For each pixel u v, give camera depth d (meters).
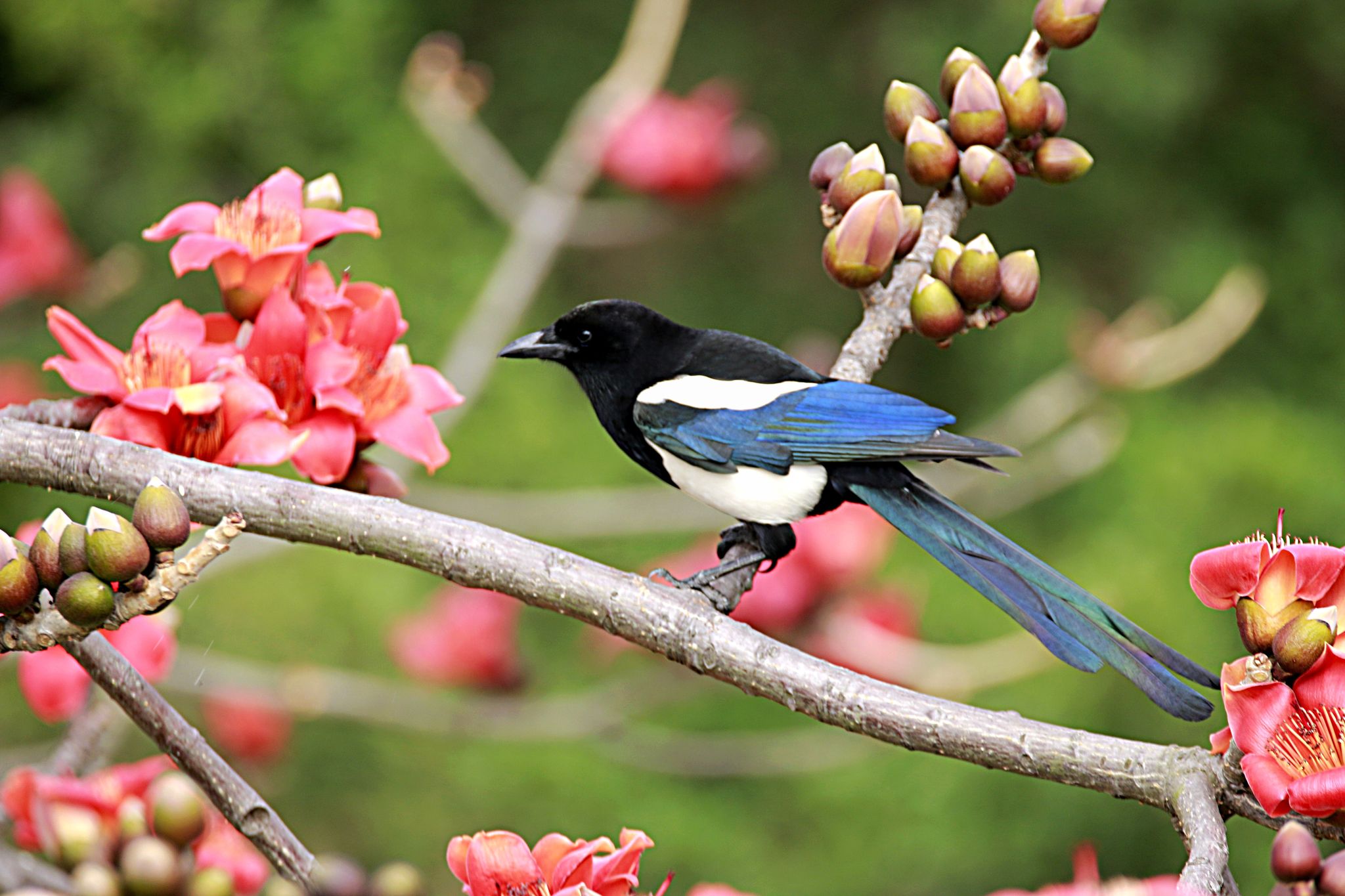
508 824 12.04
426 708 9.54
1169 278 17.77
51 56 15.16
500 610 9.59
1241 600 8.73
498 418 14.32
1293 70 18.53
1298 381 17.77
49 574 8.75
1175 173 18.48
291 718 9.58
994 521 15.45
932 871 12.32
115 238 15.23
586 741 10.30
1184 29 18.00
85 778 8.95
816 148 19.53
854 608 9.46
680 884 11.98
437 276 14.47
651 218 9.66
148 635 9.09
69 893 8.86
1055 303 17.39
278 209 8.94
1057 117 9.02
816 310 19.12
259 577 12.61
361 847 11.85
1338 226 18.31
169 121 14.94
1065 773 8.75
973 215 18.45
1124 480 15.41
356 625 12.50
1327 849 9.23
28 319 12.59
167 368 8.90
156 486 8.75
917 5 19.36
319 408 8.91
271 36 15.11
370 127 15.11
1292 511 15.51
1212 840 8.71
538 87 18.64
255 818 8.80
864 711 8.77
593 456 14.37
